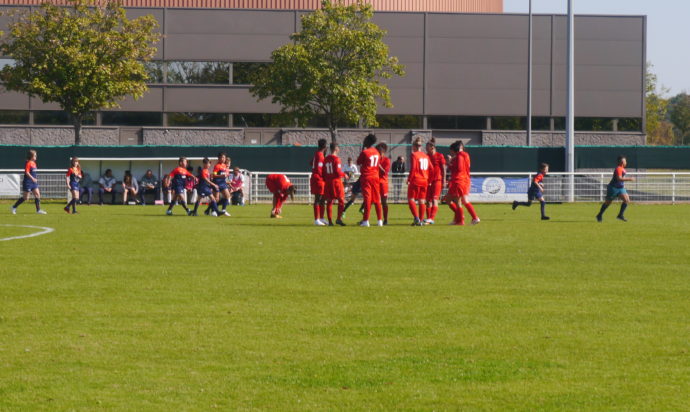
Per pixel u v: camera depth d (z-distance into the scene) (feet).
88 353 36.14
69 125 290.97
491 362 34.78
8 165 195.00
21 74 230.68
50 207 160.35
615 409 28.68
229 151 199.11
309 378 32.37
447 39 300.20
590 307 47.14
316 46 235.61
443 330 40.93
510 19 301.22
